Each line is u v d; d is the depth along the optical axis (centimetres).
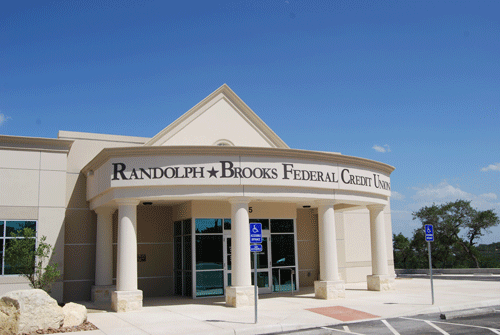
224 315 1390
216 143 2006
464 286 2195
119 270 1561
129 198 1580
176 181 1564
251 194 1614
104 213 1989
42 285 1634
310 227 2430
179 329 1183
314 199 1784
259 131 2102
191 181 1566
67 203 2045
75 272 2012
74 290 2000
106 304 1814
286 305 1588
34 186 1903
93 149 2142
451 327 1161
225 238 1948
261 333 1160
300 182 1688
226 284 1923
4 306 1157
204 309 1536
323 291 1752
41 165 1927
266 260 2027
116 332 1158
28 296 1170
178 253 2088
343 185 1812
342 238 2558
